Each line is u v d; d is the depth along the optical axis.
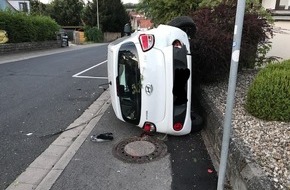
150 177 3.39
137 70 4.12
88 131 4.79
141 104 4.18
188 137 4.46
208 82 6.08
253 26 5.98
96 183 3.28
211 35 5.57
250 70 7.42
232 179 3.09
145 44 4.07
